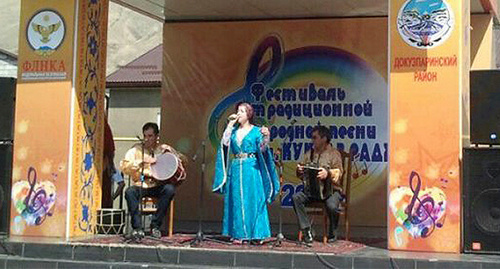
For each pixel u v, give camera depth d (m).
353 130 10.32
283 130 10.56
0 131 7.66
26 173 7.93
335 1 9.77
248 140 7.44
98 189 8.49
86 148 8.22
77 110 8.02
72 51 7.93
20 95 8.00
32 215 7.88
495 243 6.58
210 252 6.74
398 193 7.03
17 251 7.17
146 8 10.49
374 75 10.29
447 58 6.98
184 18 11.02
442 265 6.24
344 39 10.44
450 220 6.85
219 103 10.88
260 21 10.79
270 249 6.89
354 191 10.22
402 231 6.98
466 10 7.65
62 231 7.79
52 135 7.89
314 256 6.54
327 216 7.90
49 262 6.90
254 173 7.41
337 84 10.43
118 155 18.81
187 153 10.94
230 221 7.52
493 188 6.61
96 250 7.00
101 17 8.62
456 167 6.88
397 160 7.05
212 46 10.96
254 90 10.74
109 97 19.41
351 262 6.46
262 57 10.75
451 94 6.95
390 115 7.09
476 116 6.70
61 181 7.84
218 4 10.16
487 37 10.44
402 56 7.10
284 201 10.39
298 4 9.99
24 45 8.05
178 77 11.06
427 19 7.04
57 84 7.93
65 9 7.98
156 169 7.75
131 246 6.93
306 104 10.52
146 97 19.25
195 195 10.83
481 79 6.70
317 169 7.46
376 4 9.84
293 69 10.60
